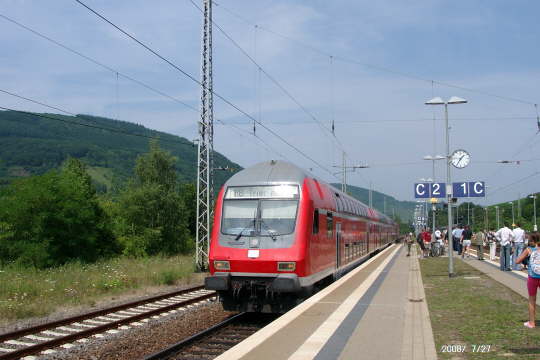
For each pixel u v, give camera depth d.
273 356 7.35
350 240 22.72
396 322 9.96
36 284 18.30
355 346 7.98
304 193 14.09
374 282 17.25
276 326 9.52
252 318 14.33
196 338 11.16
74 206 37.16
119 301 17.36
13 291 16.91
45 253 33.78
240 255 13.48
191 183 69.12
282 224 13.68
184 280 23.44
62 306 16.00
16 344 10.84
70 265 27.38
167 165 56.03
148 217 50.66
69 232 36.81
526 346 8.07
